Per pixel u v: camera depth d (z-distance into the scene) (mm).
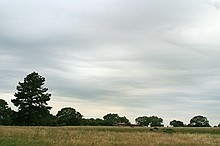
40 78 84562
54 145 20812
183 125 145875
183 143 25922
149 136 35250
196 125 142375
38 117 82562
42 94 84062
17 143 21000
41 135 28328
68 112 110000
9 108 108188
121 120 154125
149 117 148125
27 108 81250
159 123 147250
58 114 110562
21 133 29062
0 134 27141
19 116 81312
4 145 19594
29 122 82062
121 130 57812
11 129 34469
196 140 30609
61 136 28844
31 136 27000
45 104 83875
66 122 106875
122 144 23203
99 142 23875
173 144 24672
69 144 21469
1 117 106188
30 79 83312
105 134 36219
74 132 37125
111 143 23531
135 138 30719
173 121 148125
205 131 66750
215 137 38562
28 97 82312
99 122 117188
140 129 62594
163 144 24328
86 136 30906
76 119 108438
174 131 59531
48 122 87125
